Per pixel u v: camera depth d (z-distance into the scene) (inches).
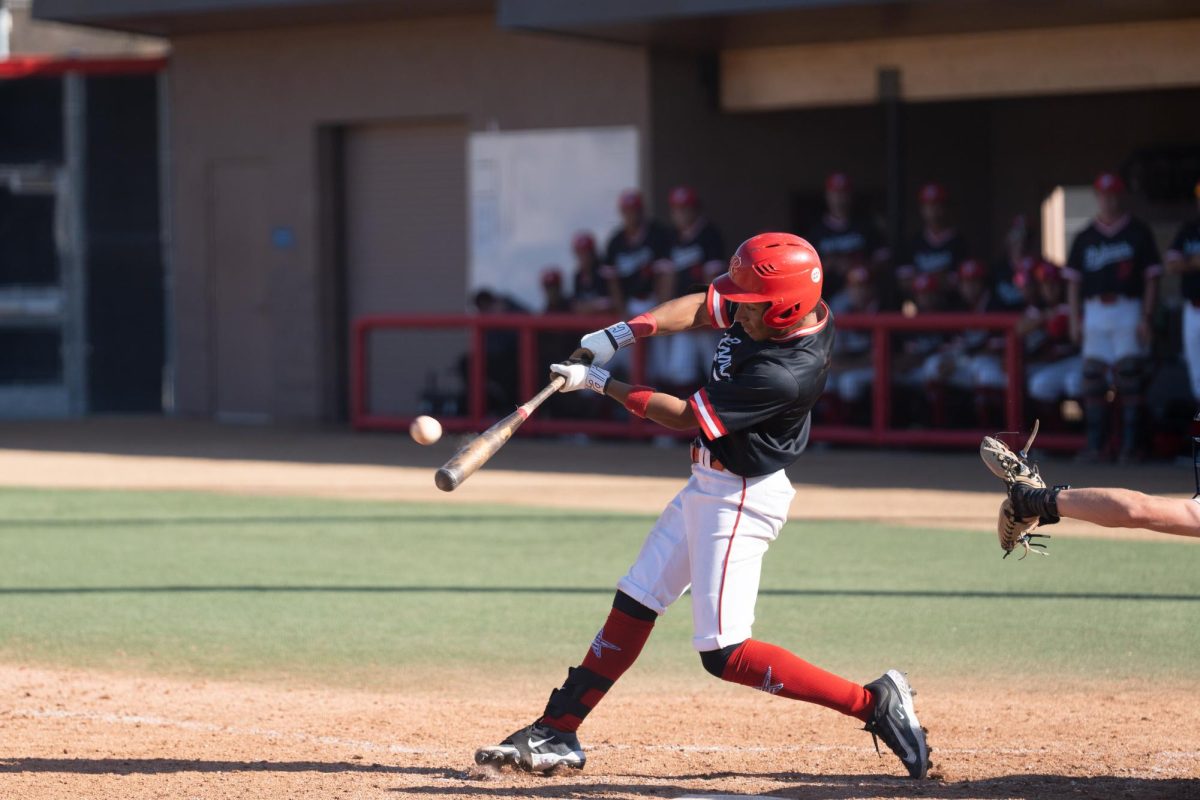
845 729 762.8
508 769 669.9
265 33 2559.1
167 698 833.5
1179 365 1862.7
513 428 621.9
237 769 689.0
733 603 641.0
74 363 2694.4
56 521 1461.6
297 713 800.3
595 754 713.6
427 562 1240.2
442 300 2506.2
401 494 1638.8
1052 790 638.5
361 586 1145.4
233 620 1034.1
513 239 2397.9
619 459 1935.3
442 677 882.8
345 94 2511.1
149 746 732.0
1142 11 2007.9
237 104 2598.4
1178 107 2699.3
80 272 2684.5
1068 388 1856.5
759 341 628.4
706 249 2073.1
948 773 668.1
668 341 2084.2
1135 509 588.7
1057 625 993.5
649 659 936.3
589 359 656.4
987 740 730.2
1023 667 887.7
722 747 726.5
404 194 2527.1
